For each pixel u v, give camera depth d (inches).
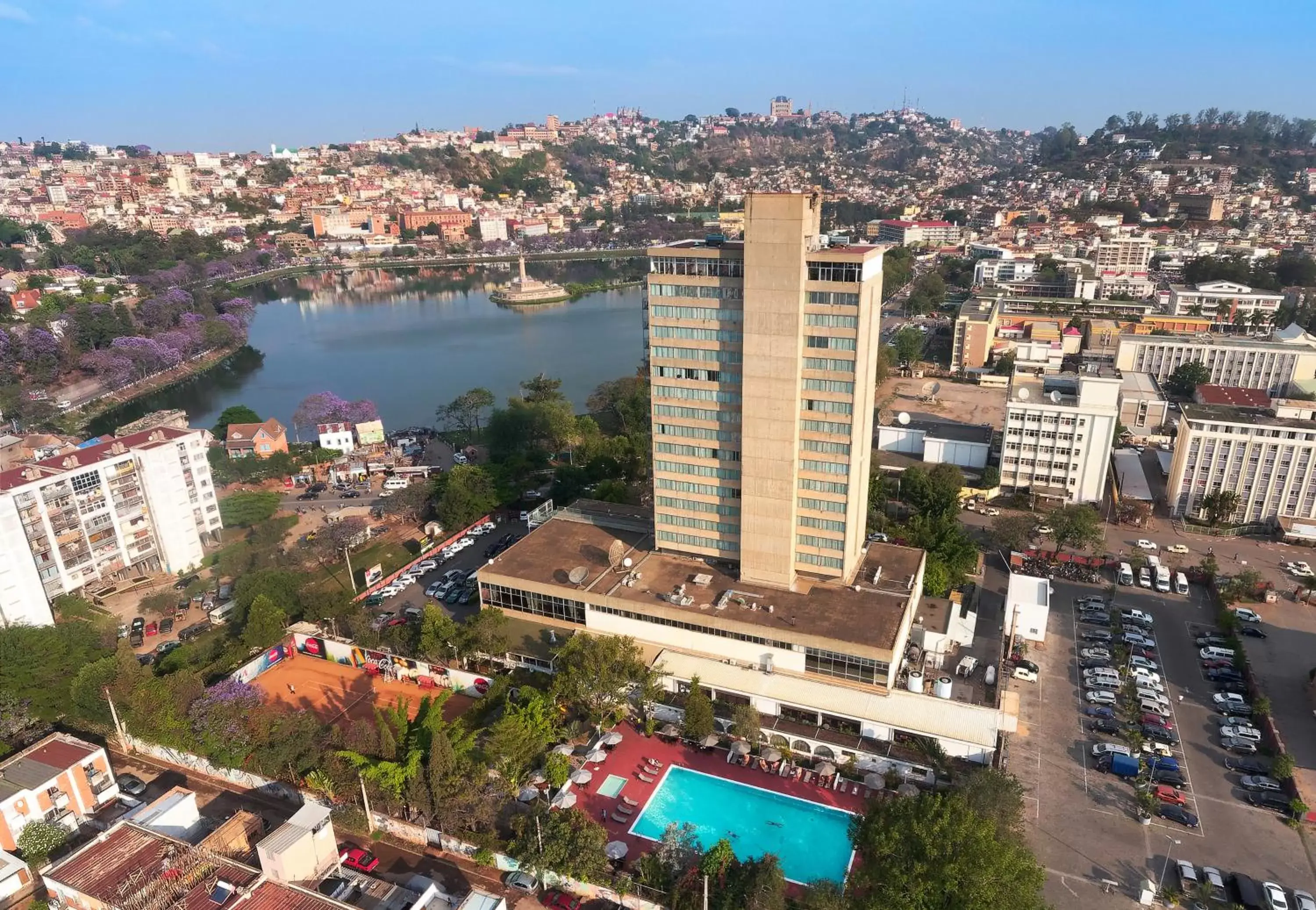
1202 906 4050.2
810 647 5492.1
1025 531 7691.9
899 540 7190.0
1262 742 5216.5
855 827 4136.3
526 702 5354.3
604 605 6107.3
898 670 5669.3
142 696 5270.7
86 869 3865.7
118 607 7337.6
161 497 7716.5
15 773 4749.0
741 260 5600.4
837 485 5816.9
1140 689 5708.7
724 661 5816.9
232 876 3782.0
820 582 6156.5
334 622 6624.0
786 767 5054.1
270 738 5022.1
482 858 4350.4
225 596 7347.4
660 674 5664.4
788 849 4498.0
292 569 7701.8
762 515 5969.5
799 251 5246.1
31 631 5949.8
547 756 4928.6
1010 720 5221.5
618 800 4852.4
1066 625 6638.8
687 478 6353.3
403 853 4488.2
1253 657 6131.9
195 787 5083.7
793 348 5467.5
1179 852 4409.5
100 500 7450.8
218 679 6008.9
